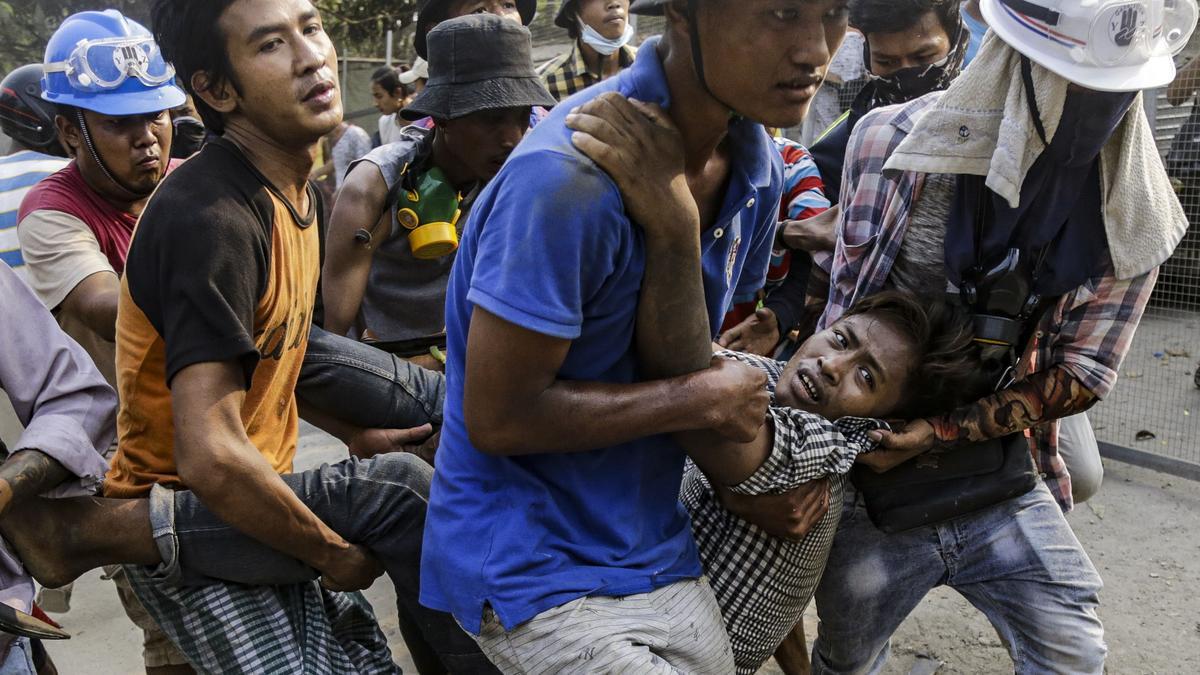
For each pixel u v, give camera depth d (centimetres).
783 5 133
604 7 391
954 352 209
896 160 206
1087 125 191
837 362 210
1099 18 182
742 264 185
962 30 301
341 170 823
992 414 211
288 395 207
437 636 186
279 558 190
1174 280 643
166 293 172
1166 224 206
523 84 248
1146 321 668
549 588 157
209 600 189
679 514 183
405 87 783
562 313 142
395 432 236
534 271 141
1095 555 399
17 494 170
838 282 243
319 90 186
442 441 174
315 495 194
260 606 193
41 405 185
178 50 182
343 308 253
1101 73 185
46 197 271
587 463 163
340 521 195
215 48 180
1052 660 221
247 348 173
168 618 193
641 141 142
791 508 184
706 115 150
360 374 234
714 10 136
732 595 193
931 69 298
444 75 247
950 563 227
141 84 264
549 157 142
